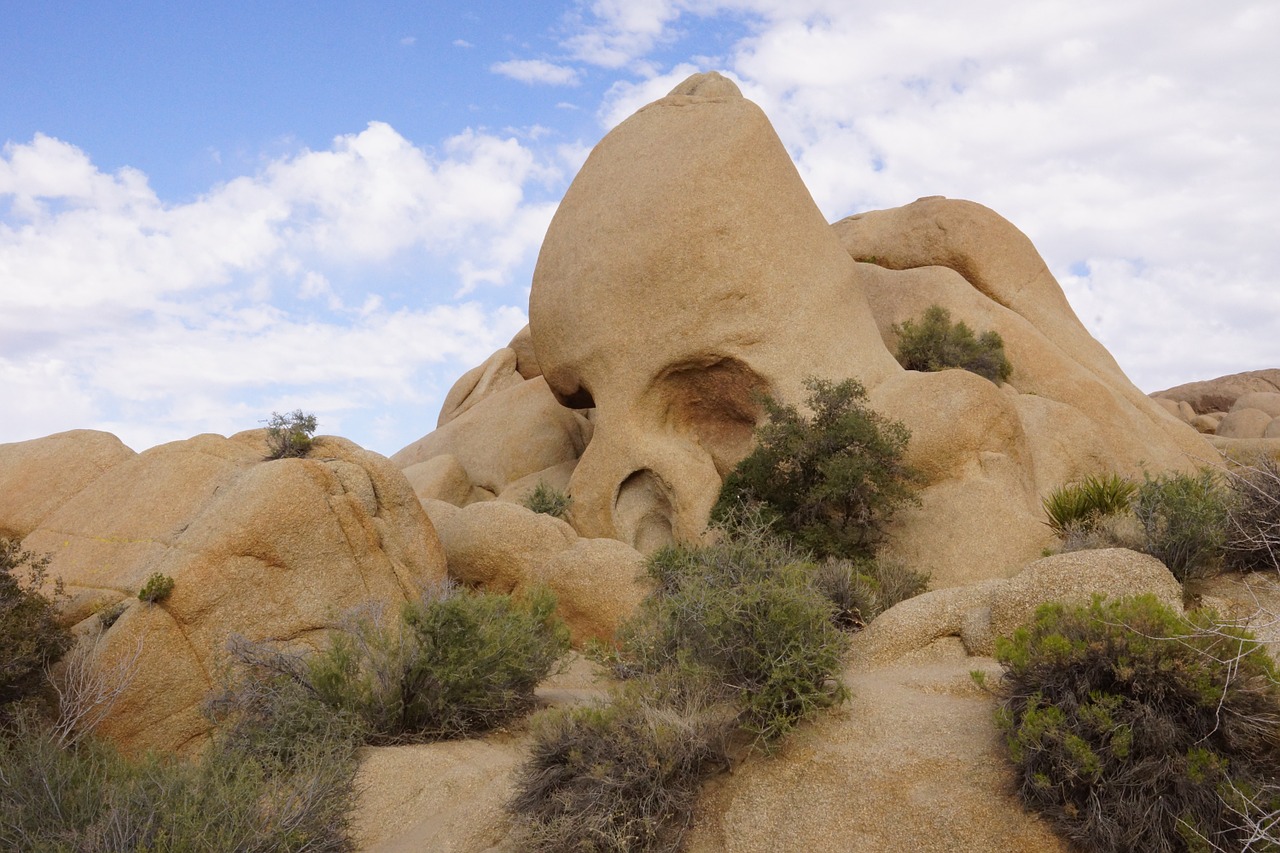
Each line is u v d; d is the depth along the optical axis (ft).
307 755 26.48
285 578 38.60
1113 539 34.91
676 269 63.62
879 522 53.98
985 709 23.63
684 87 76.23
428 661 33.17
